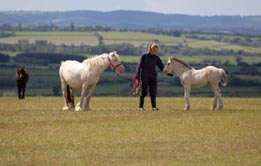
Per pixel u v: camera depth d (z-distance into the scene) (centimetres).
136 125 2517
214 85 3194
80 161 1856
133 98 4512
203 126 2489
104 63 3127
